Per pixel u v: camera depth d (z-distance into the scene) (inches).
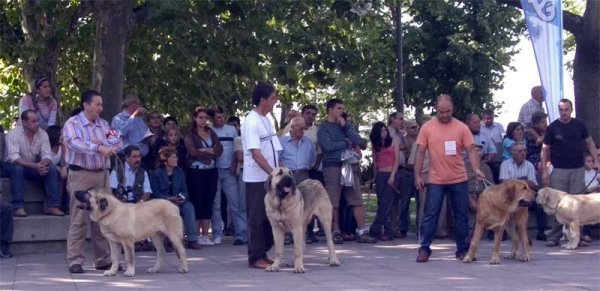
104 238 418.0
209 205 535.5
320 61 674.8
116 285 372.8
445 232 565.9
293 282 380.2
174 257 471.8
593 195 498.0
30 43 679.1
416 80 1063.0
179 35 636.7
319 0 669.3
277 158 422.9
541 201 503.5
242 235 538.6
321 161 547.2
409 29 1038.4
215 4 620.4
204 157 526.3
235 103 752.3
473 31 1045.8
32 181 506.3
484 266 432.5
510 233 458.3
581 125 522.3
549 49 557.6
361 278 392.2
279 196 398.9
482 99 1057.5
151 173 502.3
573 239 500.4
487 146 581.6
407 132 574.2
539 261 451.2
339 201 542.9
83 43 737.0
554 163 525.7
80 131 395.9
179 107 791.1
